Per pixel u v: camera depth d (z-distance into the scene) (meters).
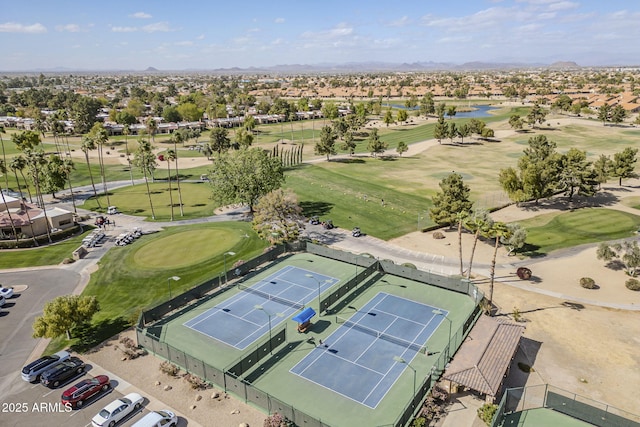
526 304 59.31
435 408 39.62
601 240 80.56
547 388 41.94
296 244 78.31
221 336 52.50
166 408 40.31
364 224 92.94
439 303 60.19
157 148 188.88
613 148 160.88
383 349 49.81
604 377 44.66
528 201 105.62
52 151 175.12
